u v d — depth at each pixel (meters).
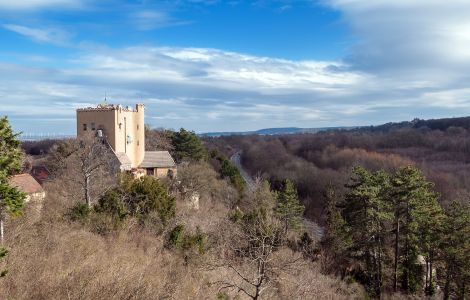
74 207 21.92
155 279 13.90
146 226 23.33
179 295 13.24
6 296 10.10
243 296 16.59
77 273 12.12
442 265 35.53
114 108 39.72
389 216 30.89
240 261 20.19
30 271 11.92
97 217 21.44
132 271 13.41
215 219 32.28
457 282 32.66
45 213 21.73
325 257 33.59
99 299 10.58
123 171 35.66
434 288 34.69
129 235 21.19
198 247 21.33
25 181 25.47
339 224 36.00
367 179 33.53
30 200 22.53
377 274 33.06
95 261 14.32
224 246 22.44
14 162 9.13
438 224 32.12
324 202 56.84
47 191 29.23
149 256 18.19
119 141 40.50
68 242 16.66
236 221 26.77
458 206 31.89
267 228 17.73
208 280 16.95
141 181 27.00
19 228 16.34
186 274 16.77
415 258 33.88
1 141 8.98
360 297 28.64
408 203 32.00
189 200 40.81
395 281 33.12
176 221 25.62
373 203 32.12
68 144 35.88
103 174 31.52
